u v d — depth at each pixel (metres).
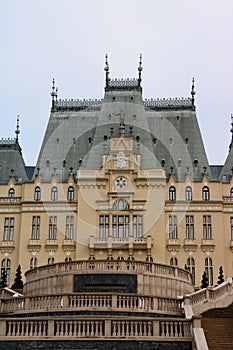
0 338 41.12
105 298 48.41
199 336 40.16
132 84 113.56
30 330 41.50
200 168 106.19
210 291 55.88
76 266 58.09
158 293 57.47
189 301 50.88
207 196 102.81
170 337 41.09
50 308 48.16
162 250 98.06
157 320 41.56
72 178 104.44
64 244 99.62
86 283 56.25
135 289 56.03
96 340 40.91
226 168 107.19
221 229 100.31
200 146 109.44
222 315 52.09
